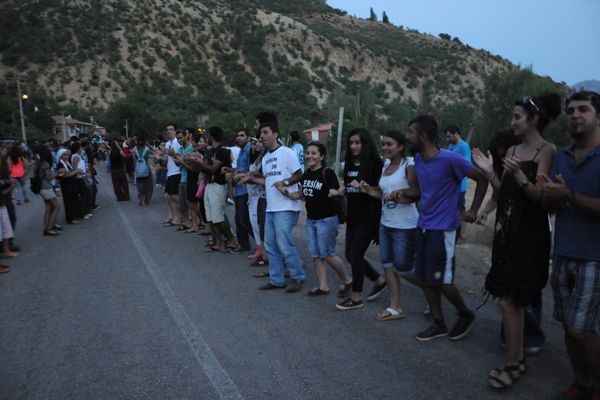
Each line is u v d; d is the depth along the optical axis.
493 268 3.48
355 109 35.91
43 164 9.16
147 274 6.53
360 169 4.88
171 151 9.23
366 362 3.82
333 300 5.41
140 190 13.60
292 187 5.61
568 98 3.05
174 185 10.14
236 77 108.69
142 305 5.28
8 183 7.80
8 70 99.94
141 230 9.89
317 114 90.12
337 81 116.56
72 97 96.25
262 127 5.64
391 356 3.92
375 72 123.06
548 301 5.07
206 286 5.97
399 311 4.78
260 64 116.81
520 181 3.14
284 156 5.57
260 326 4.62
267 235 5.80
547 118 3.36
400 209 4.47
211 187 7.61
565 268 3.10
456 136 7.42
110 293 5.73
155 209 12.98
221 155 7.45
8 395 3.43
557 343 4.12
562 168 3.11
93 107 94.44
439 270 4.02
